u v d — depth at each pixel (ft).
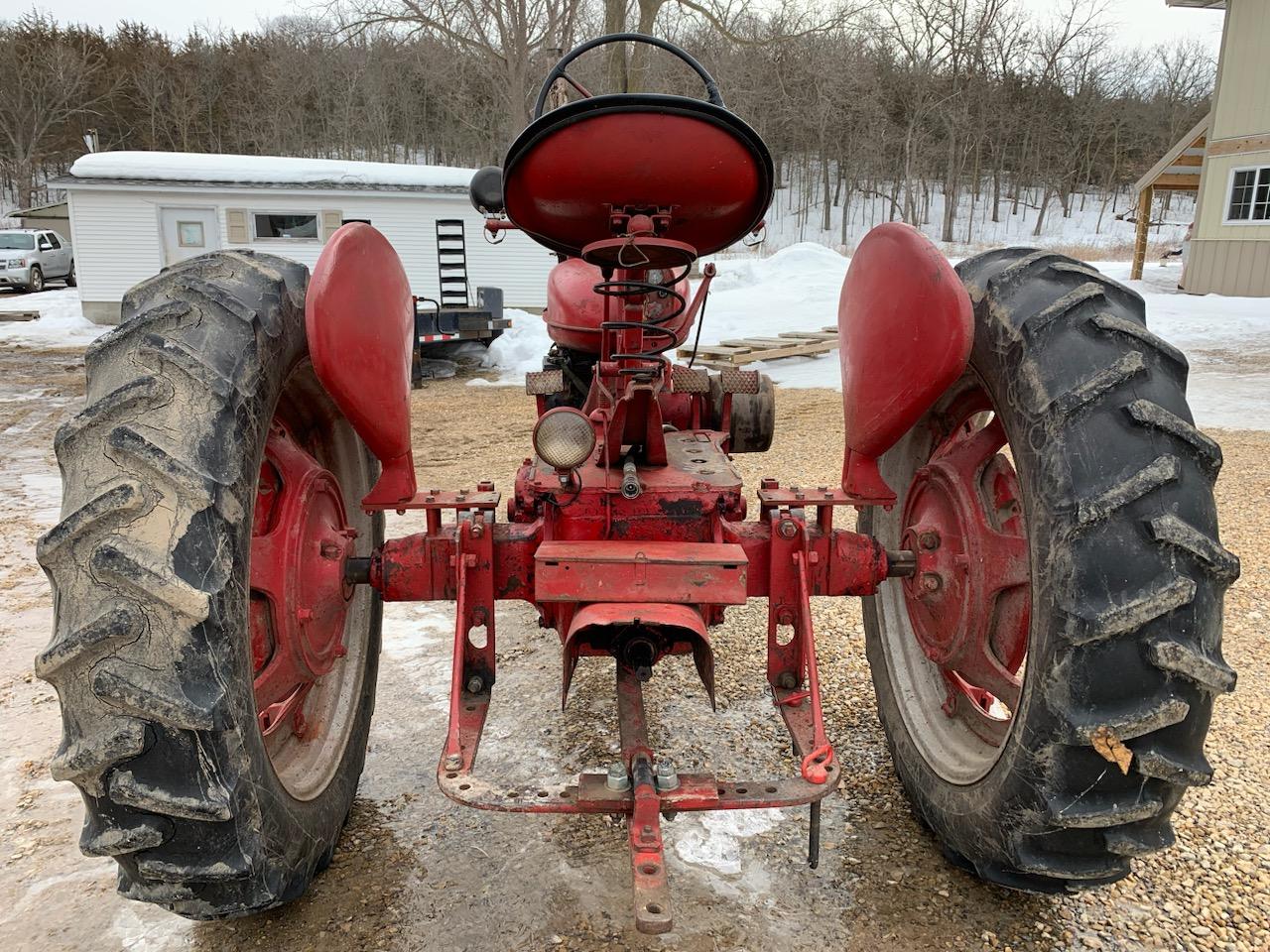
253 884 5.97
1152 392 6.16
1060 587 5.94
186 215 54.44
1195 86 172.14
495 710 10.93
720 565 6.82
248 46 171.12
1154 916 7.25
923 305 6.73
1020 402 6.57
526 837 8.46
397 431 7.29
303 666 7.41
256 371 6.39
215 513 5.61
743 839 8.35
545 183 7.52
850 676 11.59
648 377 7.95
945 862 8.00
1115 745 5.72
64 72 154.10
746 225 8.43
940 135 158.81
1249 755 9.53
